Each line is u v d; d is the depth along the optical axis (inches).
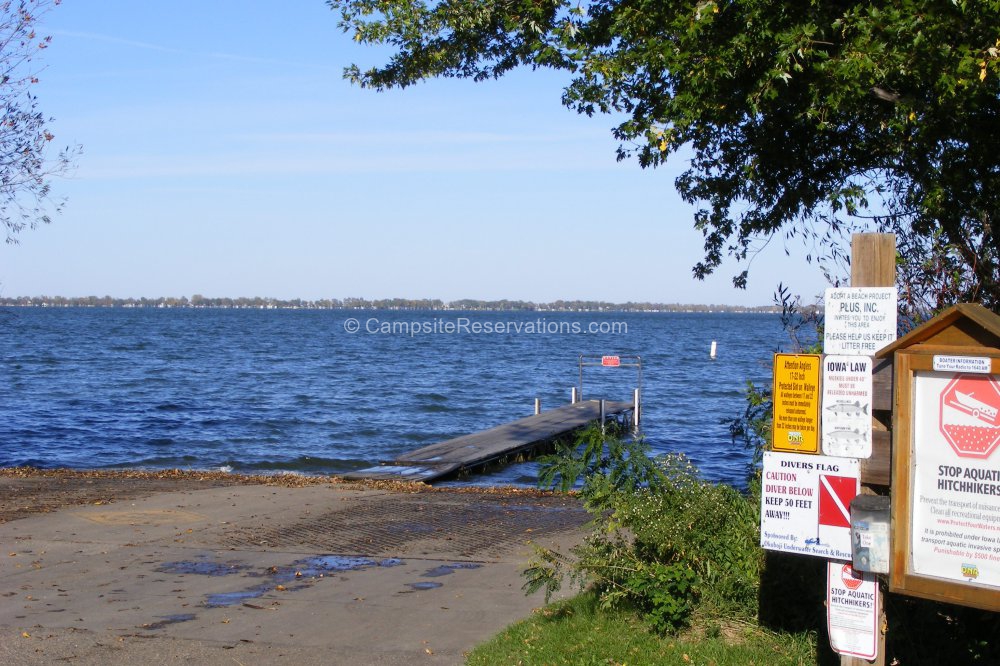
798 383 189.9
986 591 161.3
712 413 1264.8
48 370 1988.2
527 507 486.0
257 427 1088.8
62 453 879.7
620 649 229.8
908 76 299.6
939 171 318.0
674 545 253.9
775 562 253.3
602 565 257.6
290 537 402.3
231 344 3444.9
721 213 390.3
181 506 475.8
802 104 335.0
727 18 327.3
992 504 161.2
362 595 305.9
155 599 302.0
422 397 1510.8
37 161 474.0
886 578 188.2
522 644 242.4
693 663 217.8
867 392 182.5
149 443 948.6
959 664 210.7
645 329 5944.9
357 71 425.4
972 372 162.2
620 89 367.9
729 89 333.4
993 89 285.4
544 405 1421.0
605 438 285.6
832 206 349.7
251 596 305.7
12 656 243.6
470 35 408.8
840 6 320.5
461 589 312.7
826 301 187.9
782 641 229.3
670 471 279.3
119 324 5639.8
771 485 192.2
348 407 1336.1
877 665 182.4
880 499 177.6
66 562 353.7
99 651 247.9
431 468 707.4
